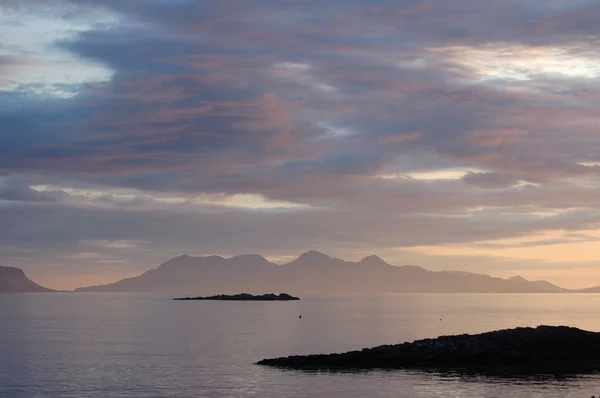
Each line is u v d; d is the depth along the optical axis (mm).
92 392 54125
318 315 193875
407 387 54562
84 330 126562
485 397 50969
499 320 164625
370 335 112375
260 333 117312
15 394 53625
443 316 187750
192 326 138625
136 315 195250
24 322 156500
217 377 60562
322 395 51562
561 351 70625
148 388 55500
